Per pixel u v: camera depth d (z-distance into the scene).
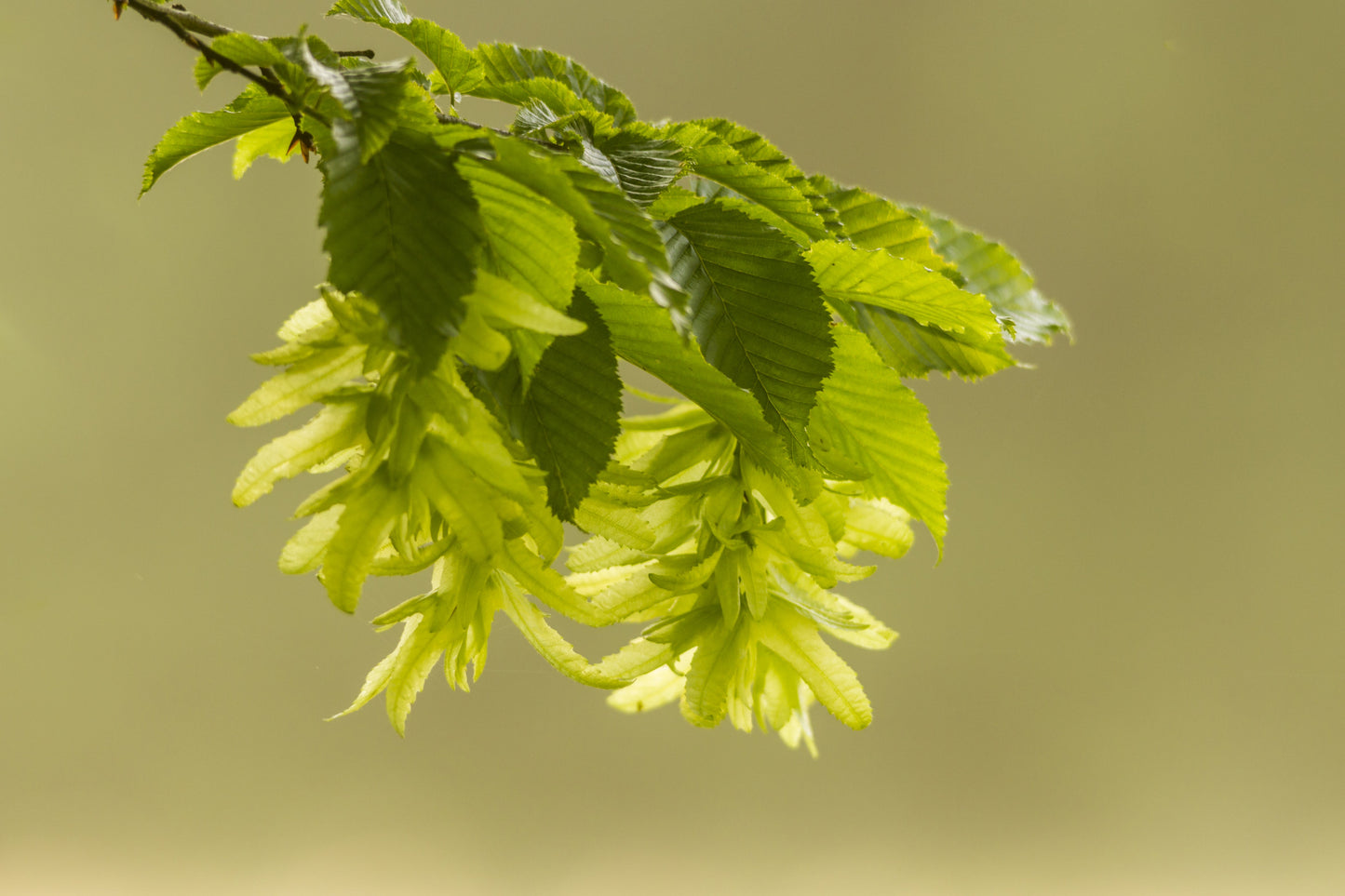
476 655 1.53
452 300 1.47
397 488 1.49
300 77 1.50
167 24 1.50
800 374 1.52
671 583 1.55
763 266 1.53
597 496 1.52
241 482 1.50
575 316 1.50
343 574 1.49
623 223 1.50
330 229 1.48
